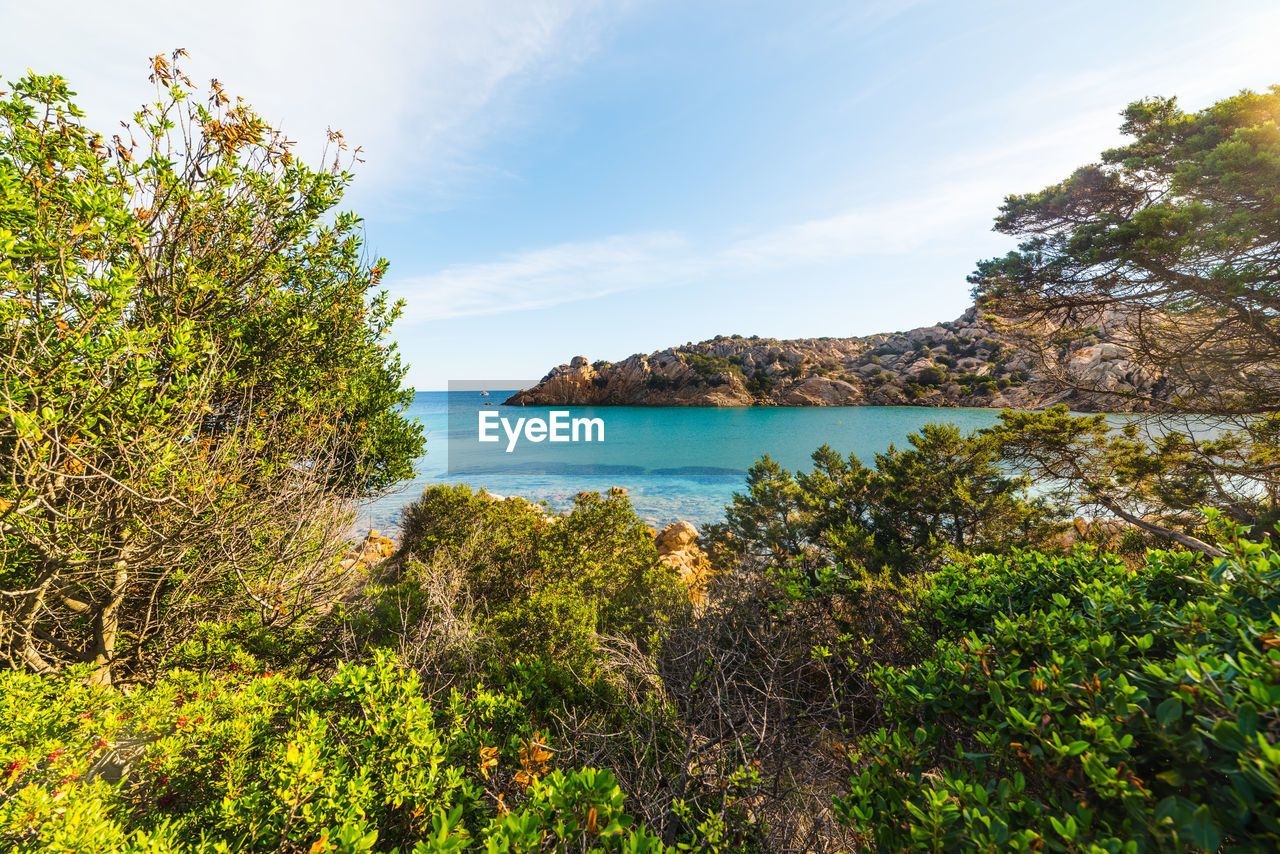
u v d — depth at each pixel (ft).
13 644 14.62
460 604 18.92
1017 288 35.35
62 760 7.80
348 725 8.57
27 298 12.39
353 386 23.25
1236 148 21.90
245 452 17.30
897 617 14.06
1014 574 11.09
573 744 9.85
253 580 16.61
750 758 9.71
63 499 13.71
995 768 6.52
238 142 18.03
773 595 15.39
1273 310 25.54
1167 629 6.99
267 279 20.20
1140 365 33.40
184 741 8.73
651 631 16.85
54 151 13.25
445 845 5.17
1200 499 28.30
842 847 8.84
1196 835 4.09
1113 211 31.30
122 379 13.14
